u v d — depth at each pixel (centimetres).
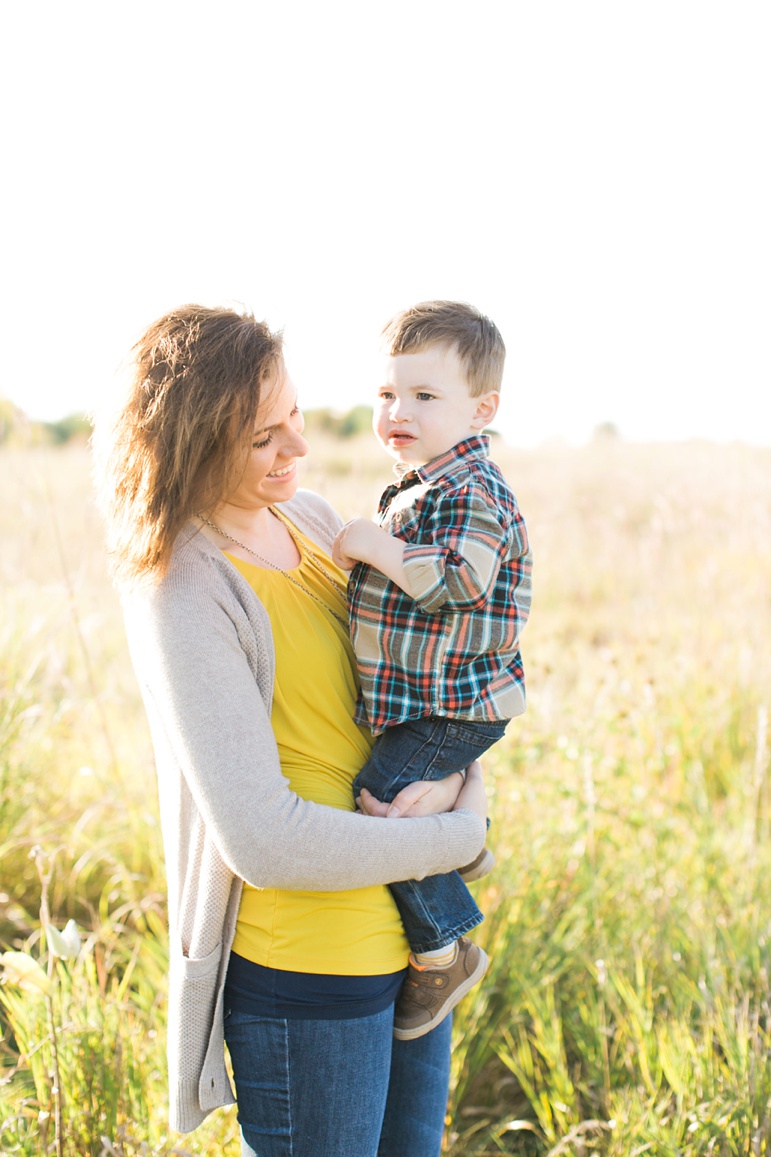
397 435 197
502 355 201
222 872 163
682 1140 238
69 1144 212
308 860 152
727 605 605
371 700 178
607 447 1375
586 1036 279
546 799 395
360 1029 164
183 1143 228
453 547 174
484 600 176
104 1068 229
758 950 298
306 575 187
